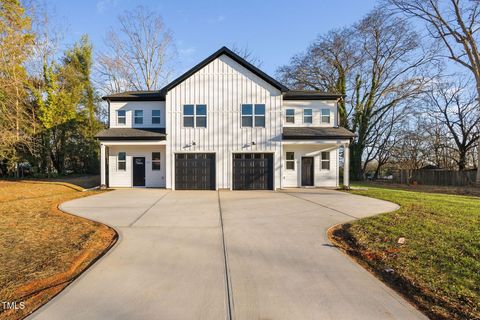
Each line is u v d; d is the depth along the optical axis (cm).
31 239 499
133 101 1611
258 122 1460
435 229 549
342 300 288
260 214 753
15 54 1345
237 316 256
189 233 550
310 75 2784
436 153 2852
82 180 1841
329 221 663
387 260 399
